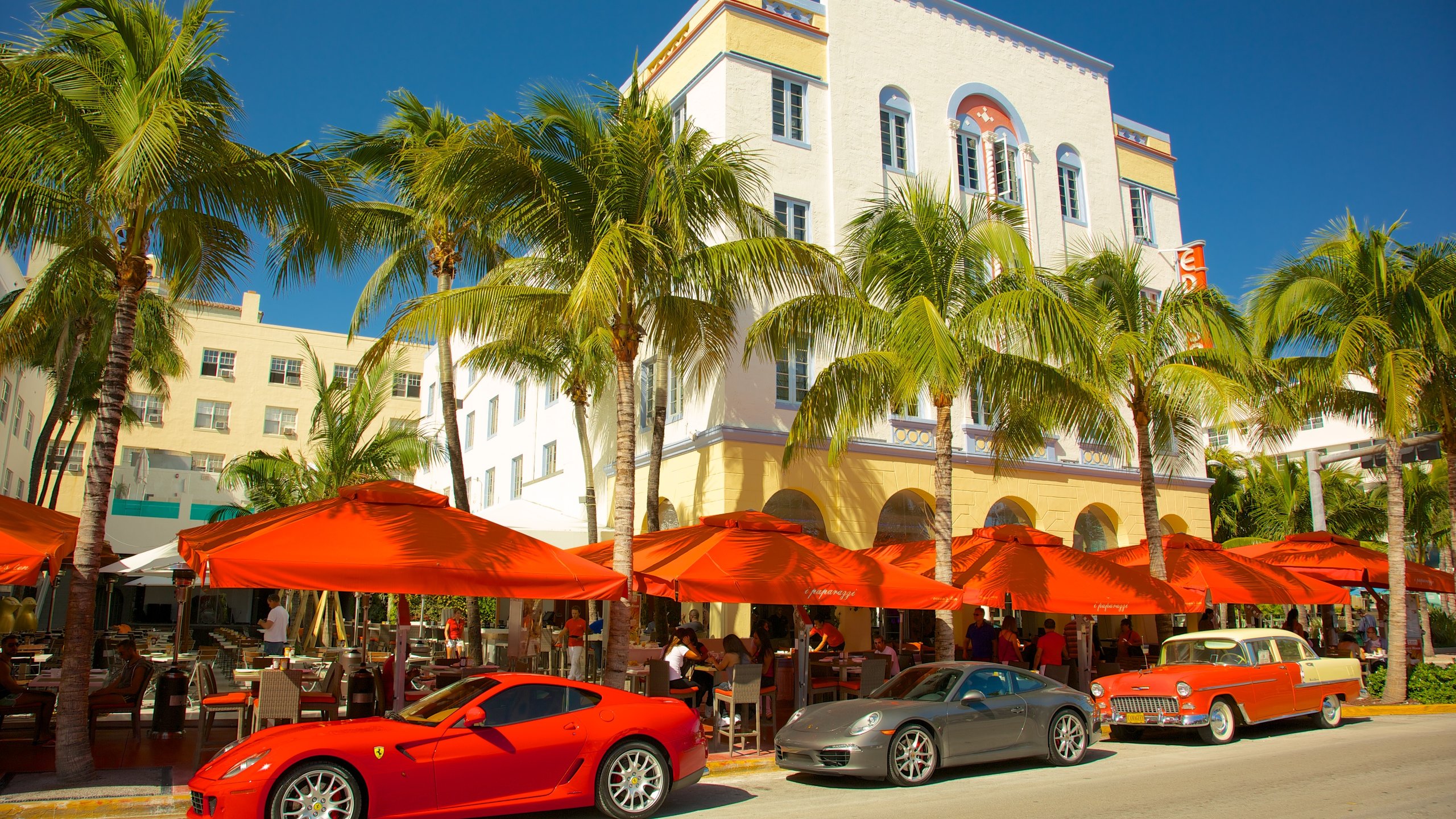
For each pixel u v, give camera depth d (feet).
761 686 46.06
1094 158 90.07
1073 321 44.78
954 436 73.15
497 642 69.56
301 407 157.07
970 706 35.09
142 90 31.76
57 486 85.76
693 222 40.57
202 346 152.56
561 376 71.00
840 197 72.13
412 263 61.11
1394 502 58.03
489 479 117.50
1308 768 34.91
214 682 36.68
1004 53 86.02
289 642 79.10
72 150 31.60
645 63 81.41
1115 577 49.06
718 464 63.00
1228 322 56.75
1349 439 126.52
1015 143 84.74
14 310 45.60
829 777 35.19
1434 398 58.75
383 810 23.85
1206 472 97.40
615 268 36.35
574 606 76.59
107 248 34.14
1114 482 81.10
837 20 75.92
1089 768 36.32
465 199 38.73
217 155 31.86
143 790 28.91
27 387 111.86
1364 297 55.98
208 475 124.47
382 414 157.89
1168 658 47.44
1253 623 95.09
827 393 48.91
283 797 22.85
